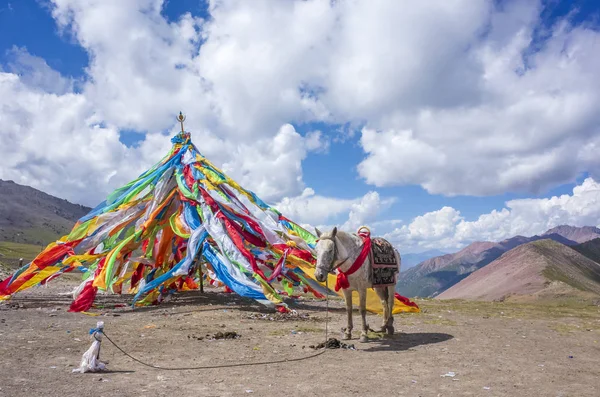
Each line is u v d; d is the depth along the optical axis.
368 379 6.74
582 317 15.98
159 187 20.44
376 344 9.90
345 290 10.32
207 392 5.93
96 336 7.20
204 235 18.05
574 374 7.29
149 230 18.59
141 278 20.56
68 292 22.14
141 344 9.58
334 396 5.80
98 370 7.09
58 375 6.73
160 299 17.45
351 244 9.93
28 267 17.48
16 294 20.53
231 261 16.94
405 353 8.91
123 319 13.31
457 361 8.16
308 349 9.23
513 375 7.13
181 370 7.29
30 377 6.54
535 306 20.31
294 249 18.81
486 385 6.47
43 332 10.71
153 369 7.34
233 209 18.70
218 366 7.63
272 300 15.34
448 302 22.61
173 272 16.70
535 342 10.48
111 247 19.08
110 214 19.30
